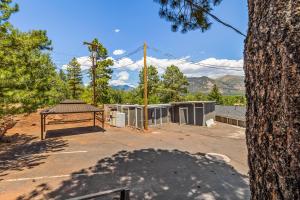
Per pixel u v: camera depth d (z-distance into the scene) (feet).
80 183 23.75
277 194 3.81
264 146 4.22
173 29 19.08
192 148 41.83
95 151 39.04
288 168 3.59
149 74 151.43
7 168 29.22
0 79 27.12
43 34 38.34
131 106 72.64
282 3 3.81
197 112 76.64
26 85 31.45
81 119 85.46
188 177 25.76
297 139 3.44
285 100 3.66
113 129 66.69
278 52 3.84
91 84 109.81
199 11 17.52
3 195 20.70
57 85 78.13
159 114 79.10
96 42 106.11
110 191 9.16
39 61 34.24
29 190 21.86
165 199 19.95
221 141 48.85
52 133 58.80
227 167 29.96
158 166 30.04
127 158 34.19
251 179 4.81
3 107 31.30
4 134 53.83
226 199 19.97
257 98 4.50
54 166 30.07
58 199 19.86
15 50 31.50
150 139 51.21
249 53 4.91
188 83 162.30
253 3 4.81
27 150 39.81
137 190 21.93
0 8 31.37
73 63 146.00
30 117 76.89
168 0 17.84
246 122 5.09
